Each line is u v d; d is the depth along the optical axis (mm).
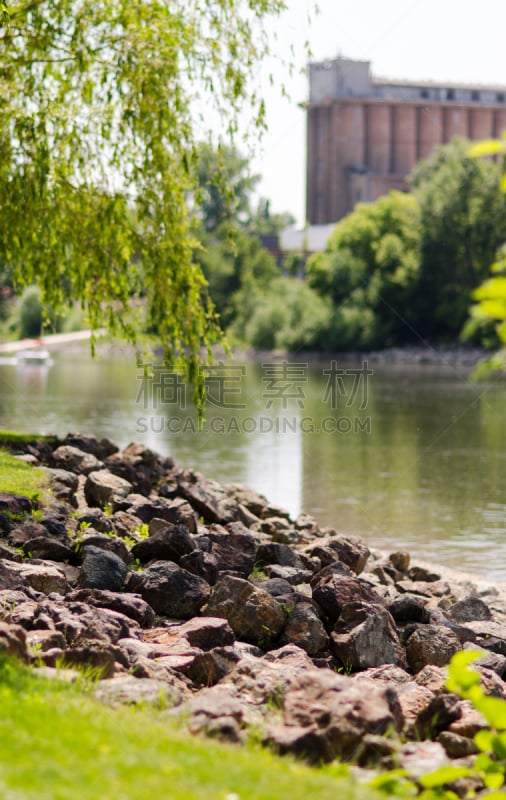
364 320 90375
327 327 88438
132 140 14062
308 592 11070
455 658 5434
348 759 6082
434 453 31234
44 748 4789
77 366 73562
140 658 7629
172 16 14250
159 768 4734
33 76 14016
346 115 140125
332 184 141000
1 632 6820
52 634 7727
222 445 31750
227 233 15133
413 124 142375
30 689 5953
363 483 25141
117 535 12633
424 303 95250
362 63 140875
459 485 24969
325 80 140750
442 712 7004
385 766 5988
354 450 31641
